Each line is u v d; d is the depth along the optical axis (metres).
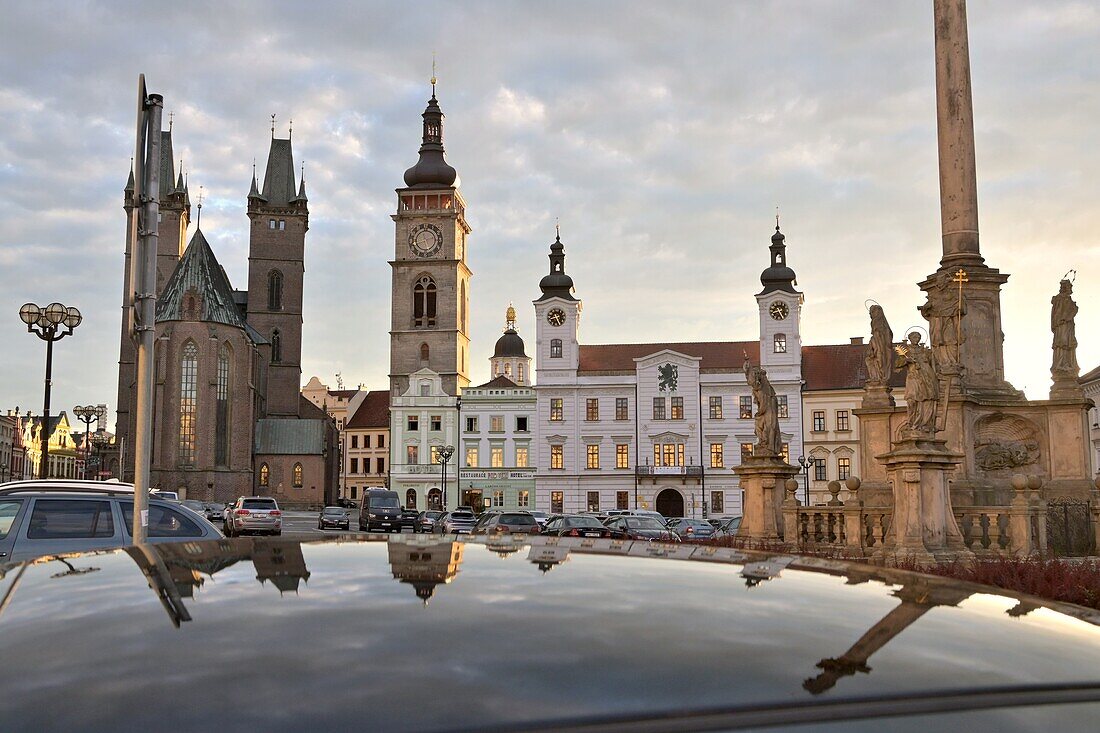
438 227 112.75
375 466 147.62
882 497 23.62
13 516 13.77
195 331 105.06
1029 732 1.44
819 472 87.88
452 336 111.38
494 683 1.45
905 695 1.51
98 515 14.12
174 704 1.33
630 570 2.37
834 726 1.39
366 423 148.75
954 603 2.11
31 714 1.30
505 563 2.40
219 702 1.35
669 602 1.98
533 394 96.44
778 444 25.61
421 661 1.53
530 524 43.34
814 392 88.56
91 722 1.28
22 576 2.27
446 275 112.25
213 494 104.56
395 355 111.31
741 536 24.66
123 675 1.45
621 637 1.69
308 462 116.75
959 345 22.50
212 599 1.92
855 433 87.38
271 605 1.87
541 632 1.71
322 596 1.96
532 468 95.56
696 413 88.69
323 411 130.50
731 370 88.94
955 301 23.25
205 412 104.38
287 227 132.88
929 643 1.77
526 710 1.36
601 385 90.25
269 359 127.75
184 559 2.43
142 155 12.17
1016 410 22.91
